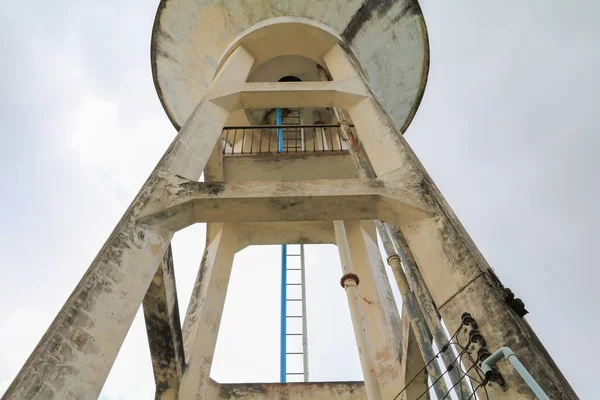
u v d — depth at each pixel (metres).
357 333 8.22
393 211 6.73
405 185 6.86
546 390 4.18
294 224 11.65
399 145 7.76
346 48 11.40
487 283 5.21
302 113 14.27
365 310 9.60
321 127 12.11
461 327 5.11
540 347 4.68
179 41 13.66
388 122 8.41
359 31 13.71
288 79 13.77
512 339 4.65
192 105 13.20
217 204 6.73
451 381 5.98
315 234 11.85
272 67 13.25
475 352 4.82
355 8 13.52
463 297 5.34
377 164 7.95
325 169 11.55
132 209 6.46
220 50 13.55
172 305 7.57
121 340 5.16
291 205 6.80
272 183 6.93
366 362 7.86
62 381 4.45
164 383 7.96
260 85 9.47
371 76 13.95
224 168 11.49
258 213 6.86
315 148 12.59
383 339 9.08
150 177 7.05
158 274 7.07
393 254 8.10
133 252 5.91
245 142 13.50
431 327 6.57
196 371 8.52
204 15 13.45
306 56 11.79
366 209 6.82
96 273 5.38
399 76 14.34
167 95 13.66
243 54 11.12
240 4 13.31
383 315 9.46
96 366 4.79
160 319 7.39
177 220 6.66
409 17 14.05
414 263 7.46
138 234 6.14
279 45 11.51
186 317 9.59
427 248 6.14
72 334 4.77
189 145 7.90
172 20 13.51
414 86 14.53
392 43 14.11
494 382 4.52
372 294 9.84
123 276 5.59
